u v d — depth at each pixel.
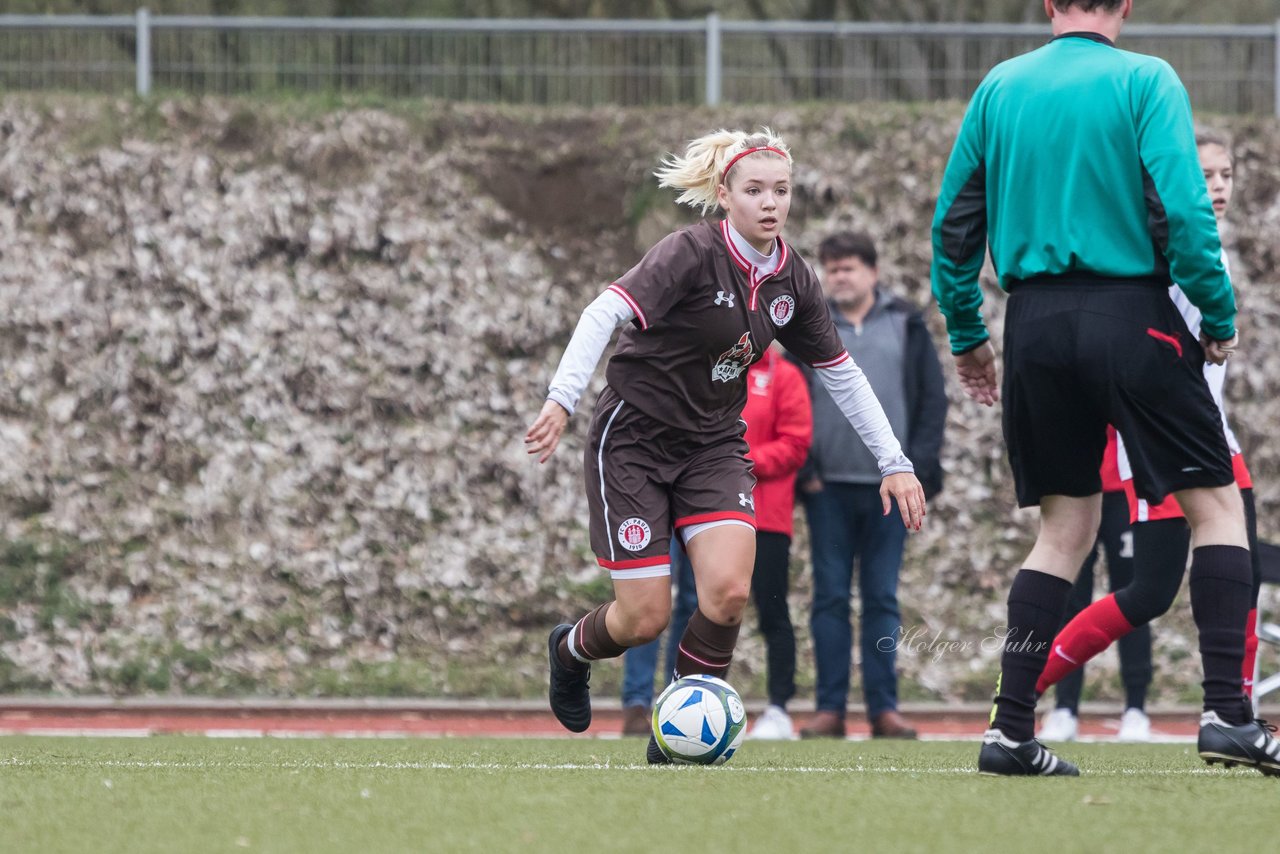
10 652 39.72
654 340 17.42
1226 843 10.97
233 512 44.00
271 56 56.25
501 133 53.25
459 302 48.94
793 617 41.94
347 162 51.53
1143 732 28.95
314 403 46.59
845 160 52.06
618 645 18.31
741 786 14.66
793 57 56.62
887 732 29.12
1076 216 15.49
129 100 52.69
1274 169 51.72
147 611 41.22
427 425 46.53
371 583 42.66
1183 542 19.64
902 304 30.59
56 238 49.22
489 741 25.70
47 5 70.69
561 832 11.54
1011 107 16.12
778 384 29.38
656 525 17.72
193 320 47.88
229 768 17.42
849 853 10.53
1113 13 16.23
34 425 45.59
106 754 20.58
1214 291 15.16
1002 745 16.12
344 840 11.23
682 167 17.92
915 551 44.12
